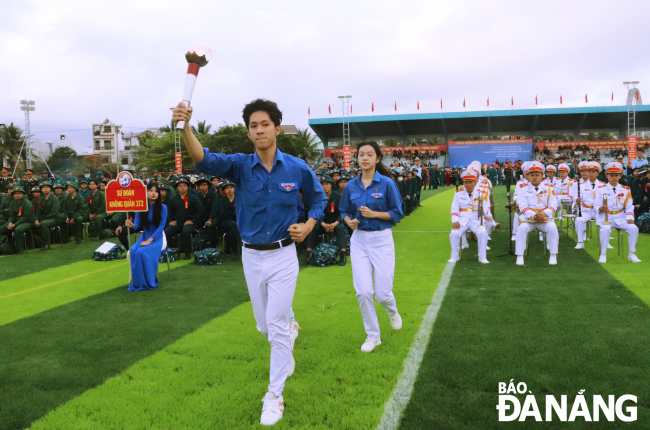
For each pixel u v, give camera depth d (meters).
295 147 47.38
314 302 6.01
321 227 9.42
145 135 64.44
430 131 50.88
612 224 8.37
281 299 3.24
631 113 45.12
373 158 4.37
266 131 3.17
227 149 46.19
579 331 4.61
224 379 3.81
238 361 4.17
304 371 3.92
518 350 4.17
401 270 7.89
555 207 8.04
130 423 3.17
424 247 10.31
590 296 5.84
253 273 3.32
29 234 11.48
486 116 45.56
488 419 3.07
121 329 5.14
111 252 9.59
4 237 10.99
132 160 68.94
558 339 4.41
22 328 5.25
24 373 4.00
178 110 2.87
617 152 43.88
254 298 3.39
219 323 5.27
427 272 7.67
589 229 11.18
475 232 8.55
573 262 8.09
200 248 9.52
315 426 3.08
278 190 3.23
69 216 12.30
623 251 8.99
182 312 5.74
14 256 10.42
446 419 3.09
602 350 4.11
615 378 3.58
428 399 3.36
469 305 5.64
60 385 3.77
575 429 2.94
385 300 4.44
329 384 3.66
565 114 46.16
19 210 11.16
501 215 15.42
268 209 3.22
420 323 5.02
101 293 6.79
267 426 3.09
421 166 30.59
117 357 4.32
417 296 6.16
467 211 8.70
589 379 3.58
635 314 5.07
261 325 3.48
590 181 9.62
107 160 60.62
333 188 10.86
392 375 3.78
